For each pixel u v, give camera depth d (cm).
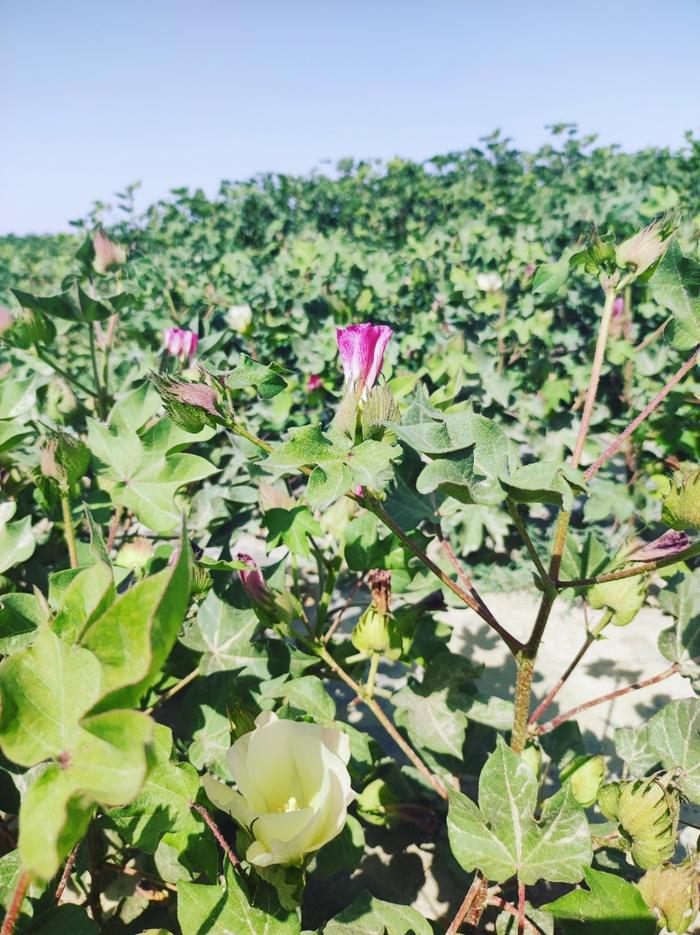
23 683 71
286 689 173
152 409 177
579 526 405
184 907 108
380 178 1321
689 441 327
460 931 169
